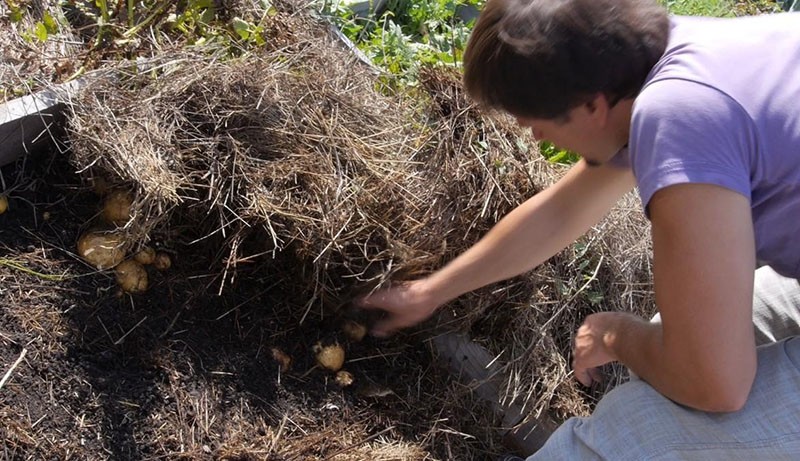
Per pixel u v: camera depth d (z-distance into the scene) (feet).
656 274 4.09
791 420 4.61
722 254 3.81
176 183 6.19
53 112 6.39
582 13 3.97
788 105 3.93
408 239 6.86
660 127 3.86
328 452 6.50
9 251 6.14
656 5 4.22
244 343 6.68
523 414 7.34
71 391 5.82
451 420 7.20
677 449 4.81
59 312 6.07
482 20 4.26
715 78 3.91
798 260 4.53
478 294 7.18
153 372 6.19
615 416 5.10
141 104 6.52
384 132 7.41
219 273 6.74
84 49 7.21
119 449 5.78
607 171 5.57
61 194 6.57
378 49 9.32
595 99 4.18
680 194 3.80
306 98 7.23
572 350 7.60
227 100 6.74
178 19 7.55
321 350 6.88
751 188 4.13
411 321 6.88
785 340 4.92
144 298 6.43
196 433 6.10
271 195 6.51
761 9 14.53
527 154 7.57
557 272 7.54
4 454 5.35
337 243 6.54
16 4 7.05
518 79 4.12
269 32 8.06
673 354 4.16
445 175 7.11
